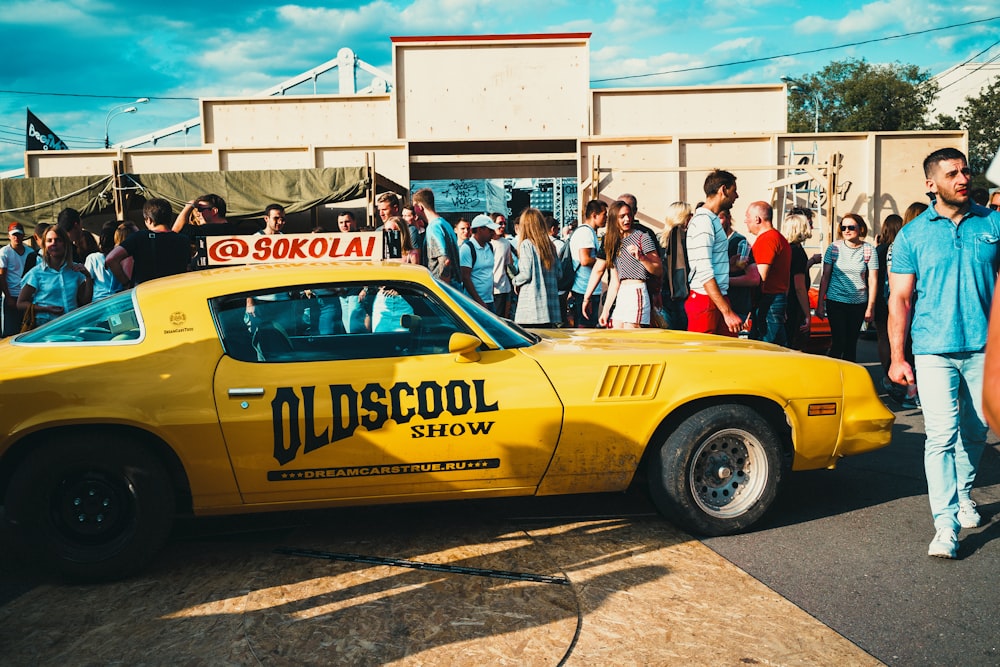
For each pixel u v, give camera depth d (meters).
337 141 16.55
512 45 16.72
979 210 3.89
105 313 3.89
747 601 3.34
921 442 6.11
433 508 4.58
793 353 4.41
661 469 4.04
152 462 3.64
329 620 3.19
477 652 2.92
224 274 4.09
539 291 7.37
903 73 55.38
